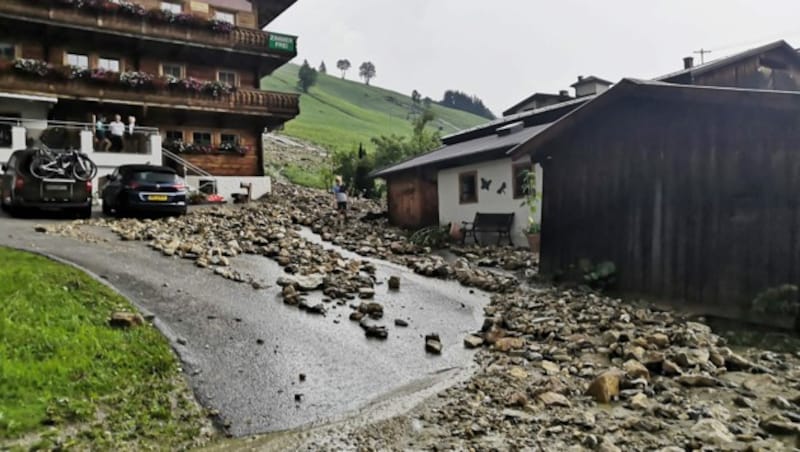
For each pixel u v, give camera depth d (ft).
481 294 32.91
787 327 24.25
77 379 15.94
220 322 23.41
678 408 15.57
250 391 17.57
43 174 48.34
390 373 19.70
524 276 38.06
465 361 21.08
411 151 111.24
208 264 34.24
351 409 16.58
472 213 58.65
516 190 52.44
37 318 19.20
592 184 33.94
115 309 22.33
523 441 13.82
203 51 82.43
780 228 24.80
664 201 29.89
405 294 31.68
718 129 27.43
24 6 68.74
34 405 14.25
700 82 62.95
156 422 15.03
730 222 26.81
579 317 26.43
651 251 30.50
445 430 14.75
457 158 56.59
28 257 28.84
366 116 324.39
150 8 76.59
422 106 425.28
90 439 13.61
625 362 19.81
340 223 63.62
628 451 13.01
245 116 85.10
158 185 51.85
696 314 27.22
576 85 93.86
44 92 70.13
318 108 307.37
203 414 15.88
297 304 27.35
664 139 29.89
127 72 75.20
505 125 72.79
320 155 153.48
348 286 31.37
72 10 71.61
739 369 18.99
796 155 24.35
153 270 30.81
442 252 49.90
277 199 79.66
